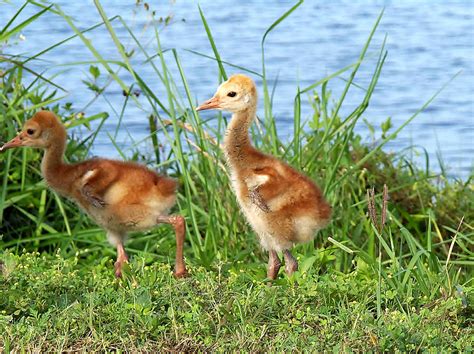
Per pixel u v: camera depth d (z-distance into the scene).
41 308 9.73
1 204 12.91
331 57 25.27
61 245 13.10
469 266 13.59
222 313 9.48
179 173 14.66
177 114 15.12
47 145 11.47
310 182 10.95
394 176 15.15
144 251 12.86
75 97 21.20
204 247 12.55
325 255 11.96
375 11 31.19
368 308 9.98
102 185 11.12
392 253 10.99
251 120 11.25
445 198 14.81
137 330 9.23
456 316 9.60
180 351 9.04
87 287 10.36
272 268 11.00
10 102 14.02
